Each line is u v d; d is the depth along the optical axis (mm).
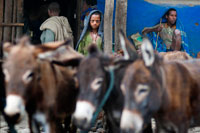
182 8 8578
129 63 3672
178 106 3549
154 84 3381
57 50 3789
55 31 6609
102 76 3568
